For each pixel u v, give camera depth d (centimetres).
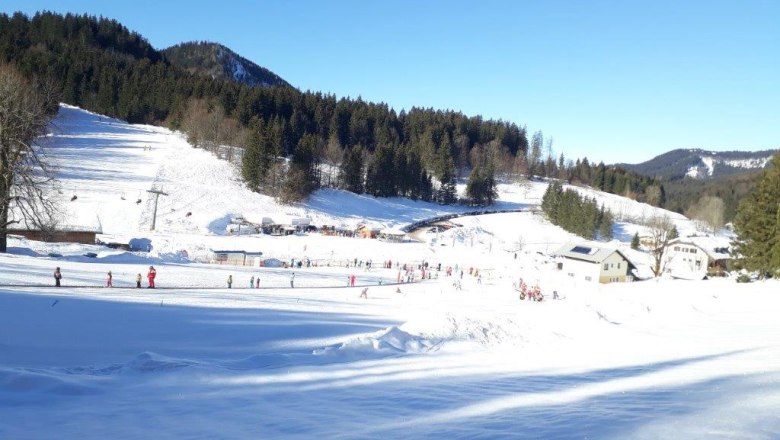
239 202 8500
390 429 679
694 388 918
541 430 645
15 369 991
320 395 901
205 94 14238
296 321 2159
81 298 2348
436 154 14400
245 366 1160
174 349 1462
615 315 2523
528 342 1692
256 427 698
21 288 2509
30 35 17450
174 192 8256
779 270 4528
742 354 1416
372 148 15412
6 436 646
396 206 11106
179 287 3244
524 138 19725
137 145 11356
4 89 3791
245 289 3506
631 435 606
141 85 15138
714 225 12950
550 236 10144
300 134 13725
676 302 3055
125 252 4772
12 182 3800
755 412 718
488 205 12925
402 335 1545
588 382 1012
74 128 11950
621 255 6194
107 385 955
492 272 5816
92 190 7738
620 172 18488
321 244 6662
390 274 5372
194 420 733
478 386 977
